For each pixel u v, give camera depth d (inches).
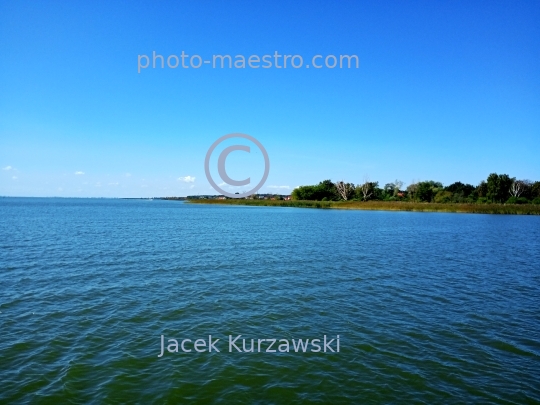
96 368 403.9
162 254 1107.9
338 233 1782.7
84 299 644.1
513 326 550.6
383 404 346.3
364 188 5467.5
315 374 401.4
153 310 594.9
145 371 401.4
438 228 2114.9
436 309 624.1
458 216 3368.6
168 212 4050.2
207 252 1159.0
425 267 975.6
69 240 1389.0
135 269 891.4
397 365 423.2
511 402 352.8
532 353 459.2
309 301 656.4
